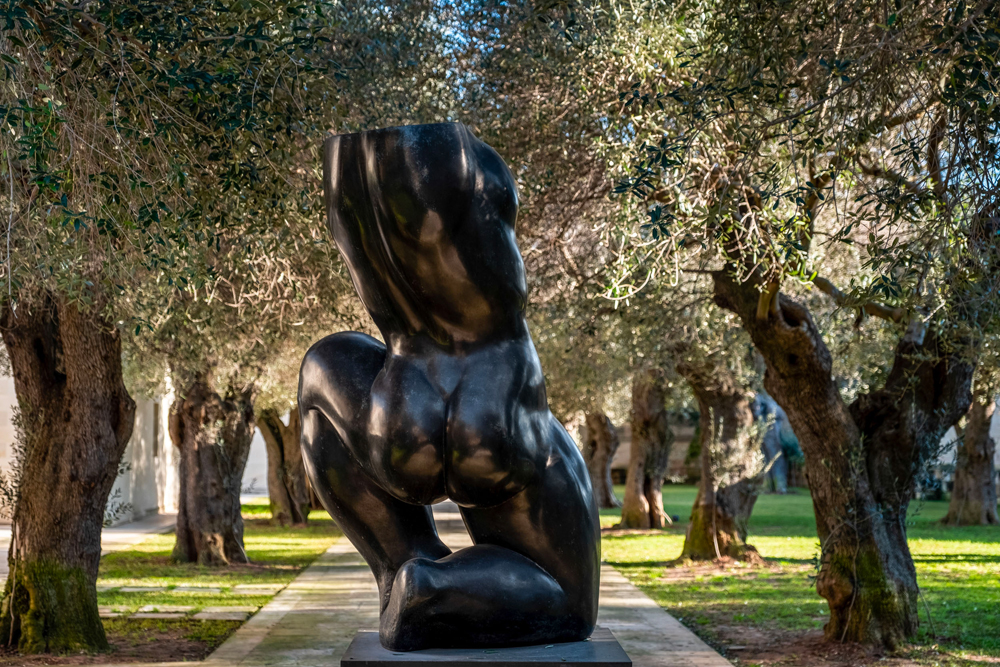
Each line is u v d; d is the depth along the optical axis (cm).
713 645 916
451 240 317
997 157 515
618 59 746
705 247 782
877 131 552
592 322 1096
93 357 841
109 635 954
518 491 332
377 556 350
